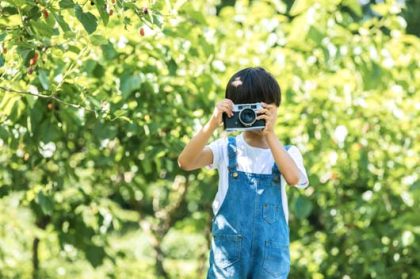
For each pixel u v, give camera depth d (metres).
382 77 5.65
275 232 3.21
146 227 7.51
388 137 6.25
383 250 6.24
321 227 7.66
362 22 5.96
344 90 5.72
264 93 3.21
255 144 3.29
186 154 3.22
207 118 5.30
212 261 3.26
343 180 6.39
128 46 4.93
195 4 5.73
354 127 5.96
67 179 5.71
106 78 4.94
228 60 5.75
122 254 6.56
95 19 3.34
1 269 7.28
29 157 5.31
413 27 13.62
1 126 4.45
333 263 6.62
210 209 7.04
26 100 4.55
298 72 5.85
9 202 7.29
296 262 6.81
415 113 6.19
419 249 6.19
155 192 7.65
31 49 3.53
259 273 3.20
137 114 4.84
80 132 5.47
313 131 5.77
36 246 7.07
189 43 5.03
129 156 5.35
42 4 3.44
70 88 4.33
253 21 6.23
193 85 5.20
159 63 5.13
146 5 3.54
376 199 6.24
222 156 3.29
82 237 5.76
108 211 5.88
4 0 3.45
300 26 5.56
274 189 3.24
